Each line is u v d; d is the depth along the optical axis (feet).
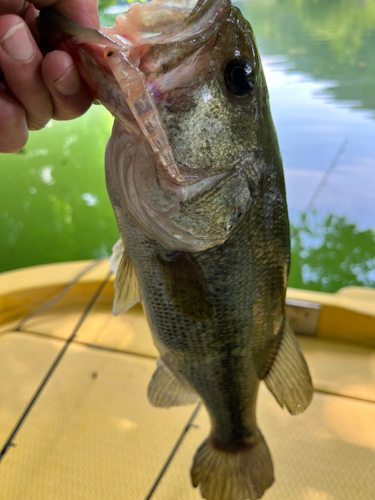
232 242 0.72
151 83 0.57
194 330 0.82
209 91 0.60
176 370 0.93
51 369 1.35
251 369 0.91
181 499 1.05
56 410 1.28
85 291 1.66
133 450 1.17
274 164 0.72
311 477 1.09
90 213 2.70
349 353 1.44
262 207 0.72
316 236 2.26
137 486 1.08
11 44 0.52
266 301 0.82
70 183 2.88
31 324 1.59
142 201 0.65
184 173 0.61
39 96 0.57
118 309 0.84
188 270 0.73
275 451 1.16
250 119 0.64
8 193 2.78
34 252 2.43
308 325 1.50
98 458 1.15
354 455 1.14
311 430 1.21
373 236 2.19
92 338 1.54
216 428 1.01
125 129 0.64
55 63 0.53
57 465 1.13
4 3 0.54
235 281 0.76
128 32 0.61
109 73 0.55
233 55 0.60
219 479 1.01
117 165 0.66
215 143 0.62
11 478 1.09
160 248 0.73
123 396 1.32
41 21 0.54
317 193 2.37
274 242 0.77
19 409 1.28
